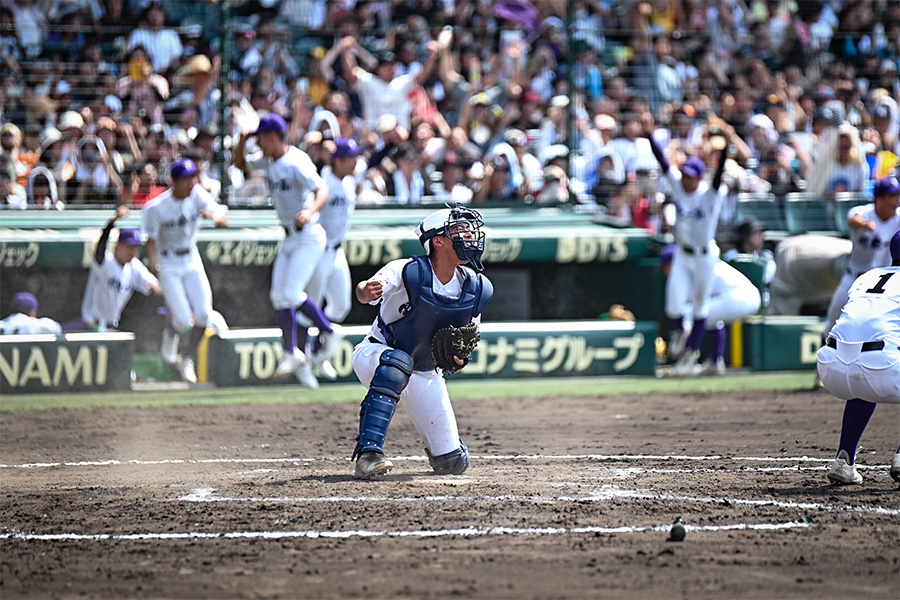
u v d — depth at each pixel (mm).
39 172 50062
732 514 19719
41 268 48531
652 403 39281
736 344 50594
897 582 15188
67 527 19078
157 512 20141
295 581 15289
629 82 59594
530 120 59188
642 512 19797
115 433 32688
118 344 43344
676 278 47625
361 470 23203
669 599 14320
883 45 64938
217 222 43875
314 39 61000
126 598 14625
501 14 63219
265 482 23250
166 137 52344
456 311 22188
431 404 23641
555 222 52562
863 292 22359
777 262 51969
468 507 20172
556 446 29406
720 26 66250
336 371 45188
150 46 55250
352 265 51531
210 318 45469
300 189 41531
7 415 36688
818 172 55969
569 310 53594
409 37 59312
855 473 22781
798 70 63406
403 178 54094
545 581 15156
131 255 44688
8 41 52906
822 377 22594
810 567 15977
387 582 15141
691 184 46719
